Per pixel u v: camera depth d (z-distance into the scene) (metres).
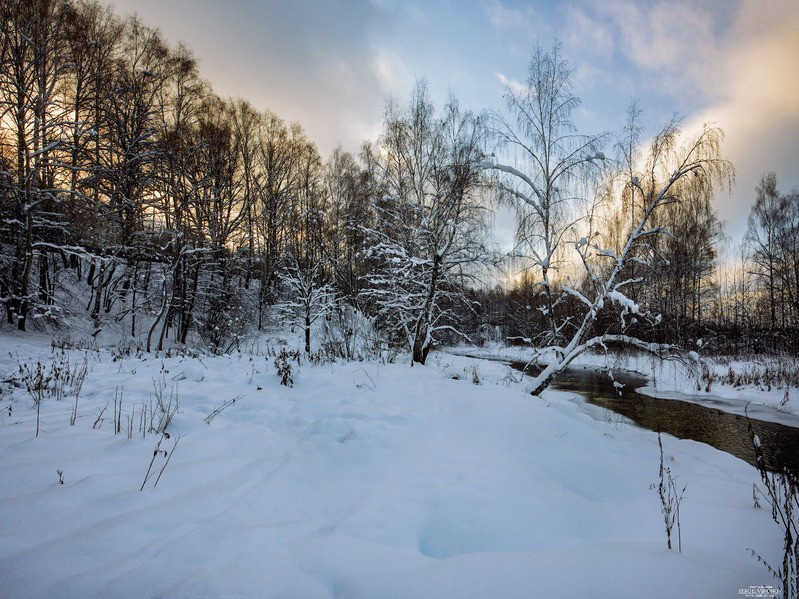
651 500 3.77
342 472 3.57
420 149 13.79
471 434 4.77
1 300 12.63
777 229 25.19
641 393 13.38
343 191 22.80
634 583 1.94
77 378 6.71
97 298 15.08
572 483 3.82
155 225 16.94
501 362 21.42
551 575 2.02
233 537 2.31
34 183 14.48
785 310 25.16
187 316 17.84
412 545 2.46
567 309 13.20
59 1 14.21
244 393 6.56
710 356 19.02
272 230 23.75
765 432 9.01
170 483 3.02
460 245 12.28
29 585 1.74
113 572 1.89
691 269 20.38
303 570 2.04
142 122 17.56
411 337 12.64
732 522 3.27
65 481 2.85
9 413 4.44
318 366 10.23
